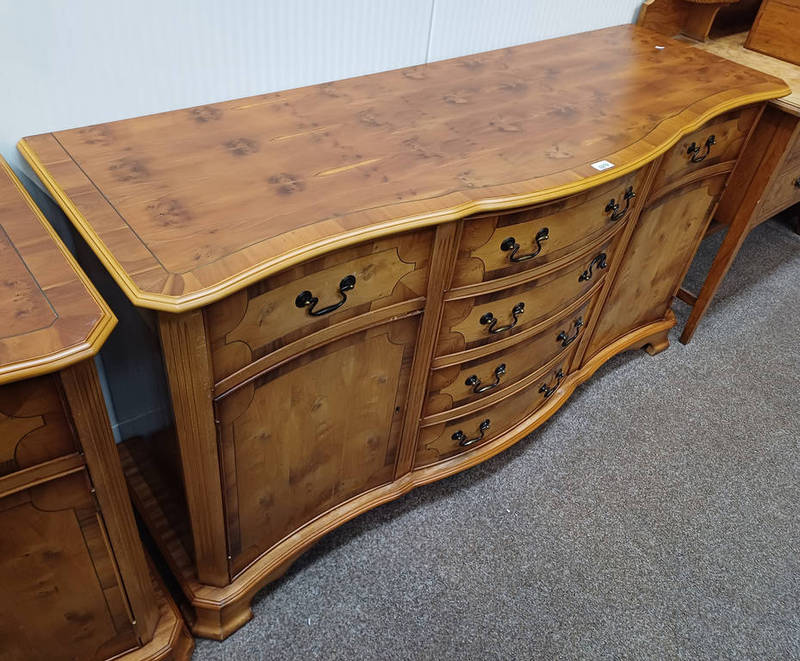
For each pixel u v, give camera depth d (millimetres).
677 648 1427
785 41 1926
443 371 1364
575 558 1568
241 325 954
